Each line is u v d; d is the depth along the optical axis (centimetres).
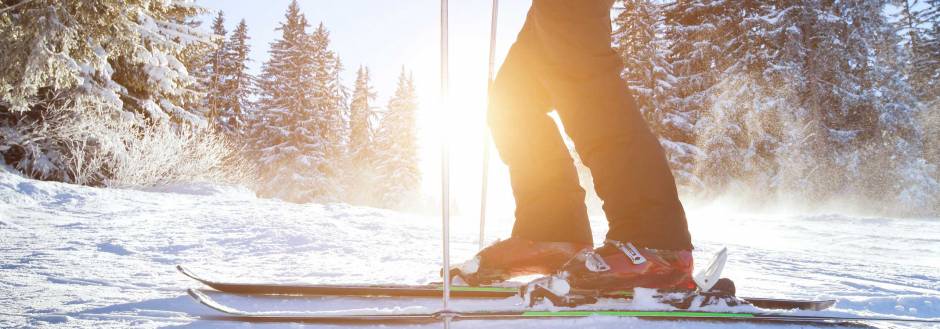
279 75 3428
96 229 356
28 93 964
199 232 339
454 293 120
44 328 88
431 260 232
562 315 94
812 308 111
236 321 92
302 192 3125
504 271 127
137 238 300
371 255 249
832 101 1911
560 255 129
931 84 2145
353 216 535
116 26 1102
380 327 89
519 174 136
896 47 1959
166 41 1277
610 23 122
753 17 2042
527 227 132
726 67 2052
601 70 114
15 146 1070
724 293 101
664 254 106
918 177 1712
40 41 918
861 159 1805
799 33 1914
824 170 1812
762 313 96
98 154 1057
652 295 100
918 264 320
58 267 176
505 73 140
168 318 95
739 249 391
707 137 1975
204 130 1335
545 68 121
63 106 1034
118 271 170
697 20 2209
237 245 279
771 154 1916
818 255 367
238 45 3641
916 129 1816
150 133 1142
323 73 3625
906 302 132
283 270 187
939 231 768
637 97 2120
